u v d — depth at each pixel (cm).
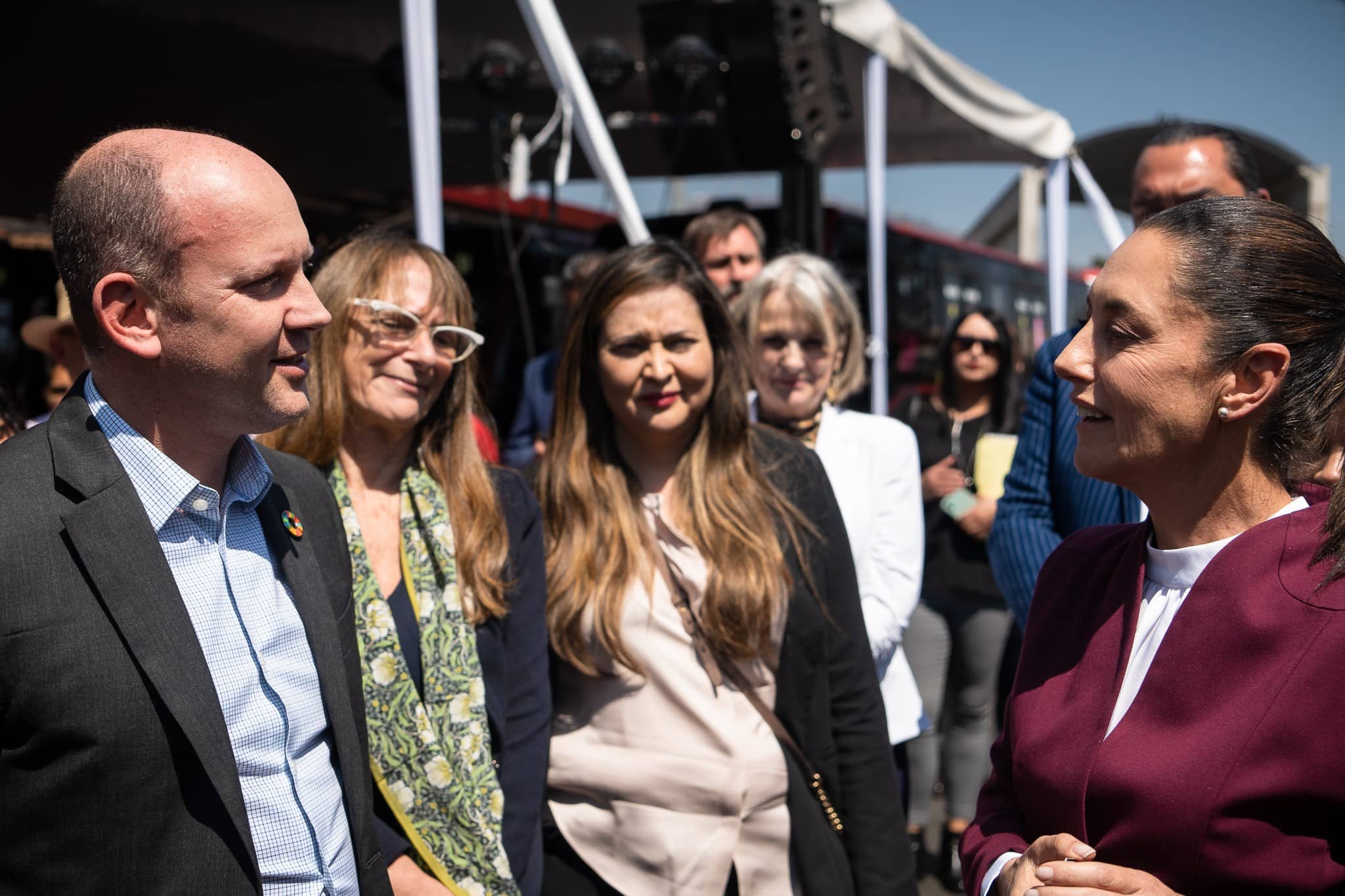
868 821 219
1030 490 237
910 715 283
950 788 417
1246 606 128
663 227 730
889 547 279
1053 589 159
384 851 185
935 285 1093
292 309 137
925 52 628
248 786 139
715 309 227
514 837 195
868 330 744
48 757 122
